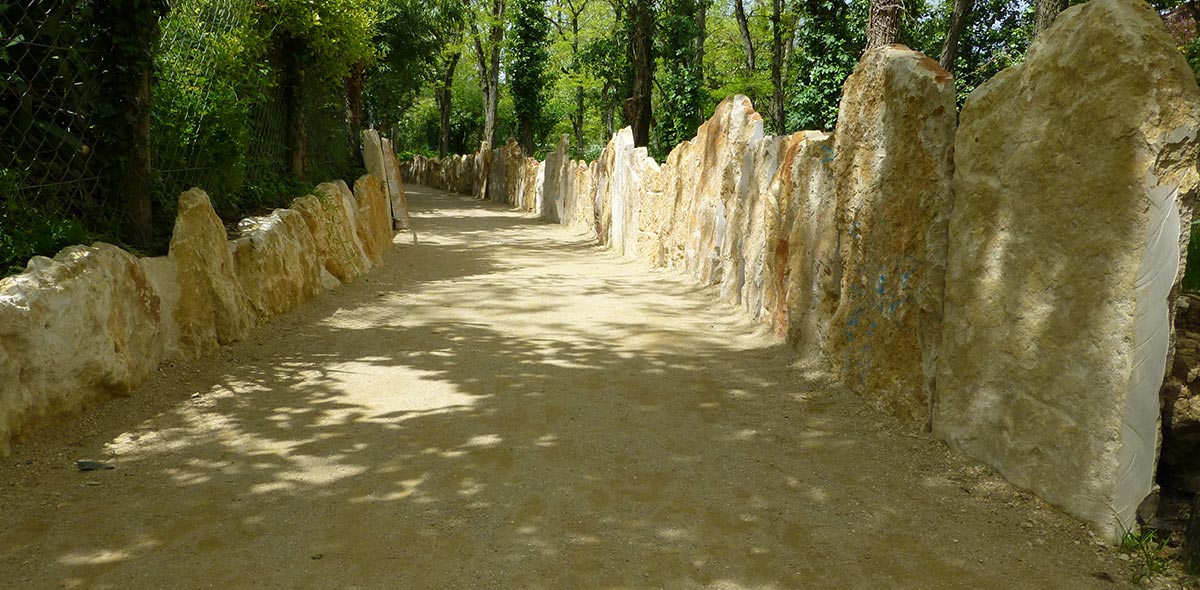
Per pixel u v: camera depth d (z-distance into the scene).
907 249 4.36
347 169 13.56
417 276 9.62
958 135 3.95
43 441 3.88
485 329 6.72
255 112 8.37
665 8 20.75
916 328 4.29
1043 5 9.73
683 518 3.37
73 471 3.68
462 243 13.86
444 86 40.75
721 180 8.04
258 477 3.69
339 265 8.44
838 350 5.19
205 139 6.64
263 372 5.27
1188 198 2.99
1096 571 2.97
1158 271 3.00
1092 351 3.20
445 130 41.53
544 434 4.29
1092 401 3.20
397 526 3.23
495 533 3.19
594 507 3.44
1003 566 3.01
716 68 35.59
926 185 4.18
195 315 5.33
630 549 3.09
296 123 9.68
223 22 7.46
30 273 3.97
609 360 5.80
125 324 4.58
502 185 25.78
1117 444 3.09
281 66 9.48
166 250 5.49
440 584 2.81
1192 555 2.94
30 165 4.62
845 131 5.15
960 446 3.94
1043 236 3.41
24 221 4.45
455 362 5.67
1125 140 3.02
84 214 5.05
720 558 3.04
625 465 3.92
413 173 42.44
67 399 4.06
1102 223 3.13
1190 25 11.05
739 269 7.48
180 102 6.35
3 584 2.75
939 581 2.90
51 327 3.96
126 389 4.49
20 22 4.50
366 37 10.84
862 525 3.34
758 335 6.46
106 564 2.90
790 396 5.04
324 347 5.98
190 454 3.94
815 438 4.33
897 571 2.97
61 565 2.89
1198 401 3.39
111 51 5.21
